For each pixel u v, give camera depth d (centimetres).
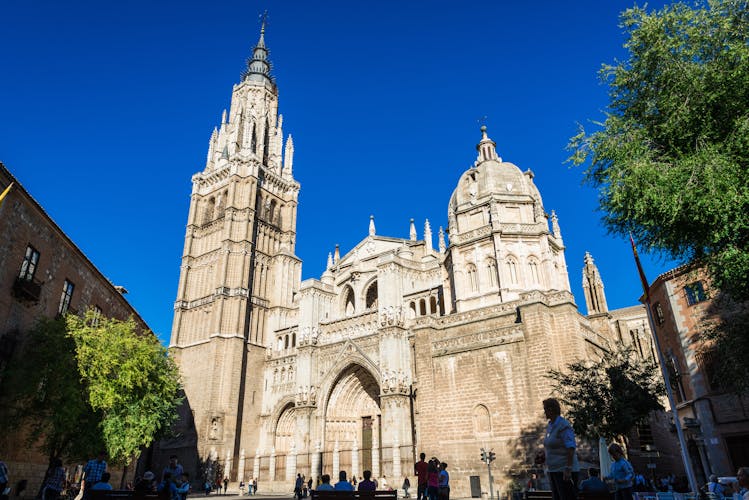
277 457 7188
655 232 2158
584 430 3412
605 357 3881
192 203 9362
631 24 2250
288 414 7538
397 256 6712
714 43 2033
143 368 3594
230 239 8438
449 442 4588
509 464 4203
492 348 4612
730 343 2364
